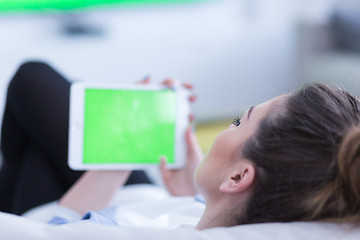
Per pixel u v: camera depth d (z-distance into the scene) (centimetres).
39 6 248
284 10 285
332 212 68
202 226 79
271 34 284
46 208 124
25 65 148
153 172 181
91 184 123
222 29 275
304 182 68
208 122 263
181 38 270
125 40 262
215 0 272
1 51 246
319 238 66
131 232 67
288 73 288
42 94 144
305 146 69
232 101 276
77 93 116
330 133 69
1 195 150
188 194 127
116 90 118
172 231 67
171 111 122
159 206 118
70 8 253
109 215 105
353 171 65
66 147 144
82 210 121
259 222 72
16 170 152
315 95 74
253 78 281
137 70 263
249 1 277
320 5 290
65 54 255
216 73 274
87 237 66
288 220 70
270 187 70
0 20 246
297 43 289
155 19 265
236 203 75
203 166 80
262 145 73
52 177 146
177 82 125
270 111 76
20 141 152
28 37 250
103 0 256
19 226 66
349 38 284
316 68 288
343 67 282
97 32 259
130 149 120
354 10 280
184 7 268
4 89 241
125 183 151
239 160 76
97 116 117
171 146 123
